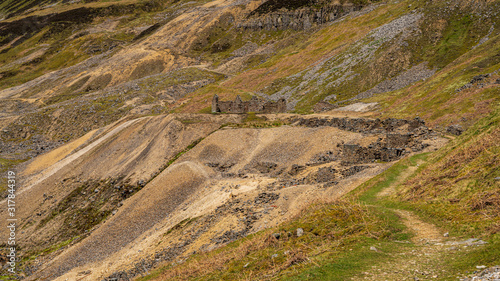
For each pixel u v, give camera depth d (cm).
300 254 1744
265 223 3725
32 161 11694
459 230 1722
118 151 9544
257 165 6762
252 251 2147
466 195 2109
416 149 4644
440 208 2158
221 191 5731
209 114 9838
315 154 6169
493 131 2622
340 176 4553
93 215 7312
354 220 2086
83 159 9769
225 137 8000
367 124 6969
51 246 6831
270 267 1752
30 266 6166
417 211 2306
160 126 9519
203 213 5047
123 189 7619
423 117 7644
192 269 2589
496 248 1250
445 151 3331
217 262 2378
